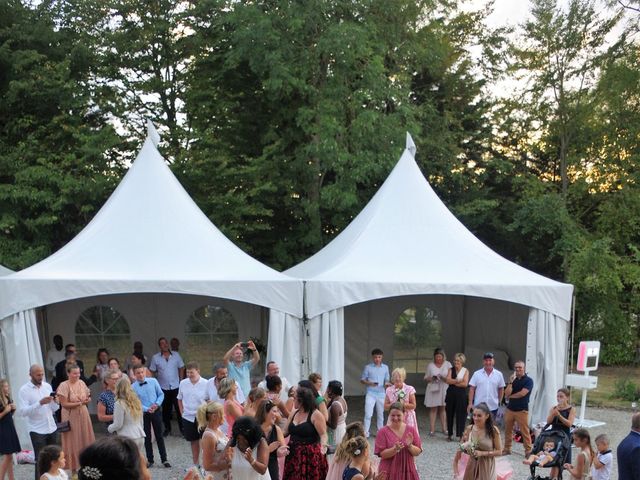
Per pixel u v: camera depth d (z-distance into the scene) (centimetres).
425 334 1487
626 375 1958
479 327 1442
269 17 1711
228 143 1966
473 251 1145
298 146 1950
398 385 844
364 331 1464
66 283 934
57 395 783
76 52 1933
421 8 2016
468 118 2456
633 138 2170
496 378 996
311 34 1777
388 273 1053
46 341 1284
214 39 2002
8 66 1877
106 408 827
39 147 1862
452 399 1030
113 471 229
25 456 881
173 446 992
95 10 2002
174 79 2023
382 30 1911
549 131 2298
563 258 2250
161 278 970
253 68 1739
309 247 2038
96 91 1981
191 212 1164
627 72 2095
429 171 2247
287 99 1920
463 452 654
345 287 1005
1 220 1761
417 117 2155
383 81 1783
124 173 1962
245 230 1947
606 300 2112
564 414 759
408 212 1187
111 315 1320
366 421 1025
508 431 942
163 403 1082
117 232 1080
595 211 2345
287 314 998
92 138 1794
